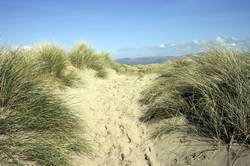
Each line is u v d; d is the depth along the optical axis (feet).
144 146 14.92
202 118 14.65
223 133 13.17
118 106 21.99
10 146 11.38
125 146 15.14
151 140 15.34
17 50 17.03
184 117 15.88
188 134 14.30
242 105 13.17
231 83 15.19
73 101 20.61
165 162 13.17
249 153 11.59
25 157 11.28
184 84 17.92
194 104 16.22
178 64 24.16
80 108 19.52
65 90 22.47
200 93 16.05
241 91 13.92
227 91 14.92
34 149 11.48
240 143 12.29
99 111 20.45
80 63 32.22
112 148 14.97
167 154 13.60
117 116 19.66
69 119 14.71
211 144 12.94
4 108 13.25
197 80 16.92
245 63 16.08
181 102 16.75
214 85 15.25
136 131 16.81
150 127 16.76
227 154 11.95
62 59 26.48
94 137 15.81
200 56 19.20
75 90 23.70
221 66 16.74
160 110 17.26
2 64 15.14
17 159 11.01
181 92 17.56
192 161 12.47
